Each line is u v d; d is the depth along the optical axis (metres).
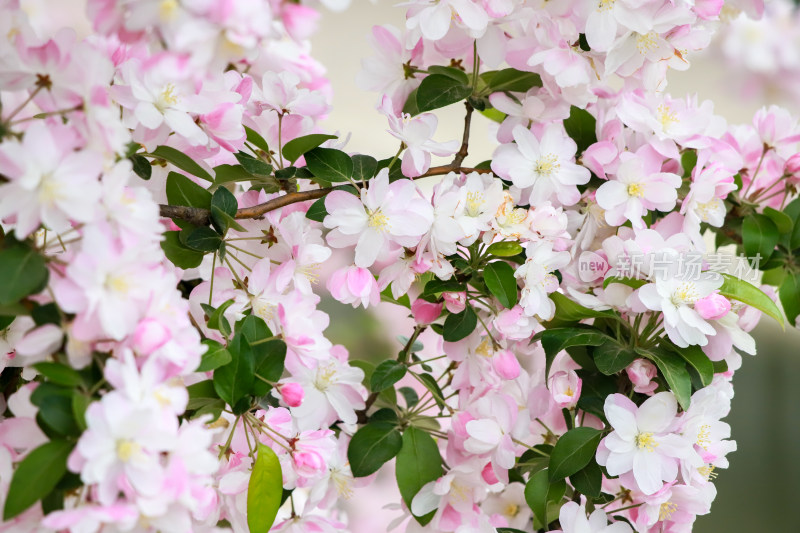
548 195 1.22
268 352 1.17
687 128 1.23
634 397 1.23
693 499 1.20
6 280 1.08
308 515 1.22
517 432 1.24
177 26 1.07
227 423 1.20
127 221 1.09
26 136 1.08
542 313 1.21
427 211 1.19
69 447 1.08
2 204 1.08
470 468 1.24
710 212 1.24
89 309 1.07
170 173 1.21
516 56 1.23
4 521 1.07
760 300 1.20
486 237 1.21
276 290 1.20
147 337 1.08
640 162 1.22
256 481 1.17
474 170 1.24
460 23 1.21
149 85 1.16
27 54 1.10
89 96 1.10
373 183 1.19
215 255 1.21
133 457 1.07
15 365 1.19
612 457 1.19
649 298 1.19
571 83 1.21
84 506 1.07
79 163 1.08
